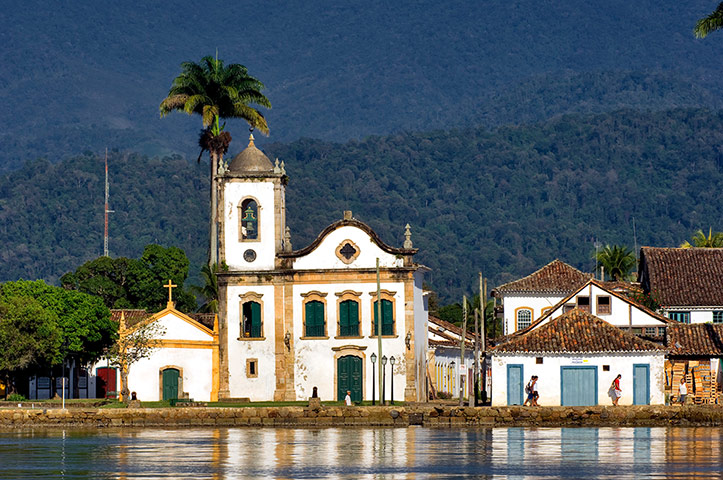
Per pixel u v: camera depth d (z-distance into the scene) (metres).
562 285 163.75
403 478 72.00
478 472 74.12
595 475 72.25
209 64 161.25
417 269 128.50
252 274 129.50
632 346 114.88
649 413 107.94
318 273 128.50
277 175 130.88
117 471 76.06
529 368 115.56
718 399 119.88
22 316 123.50
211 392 129.88
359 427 110.81
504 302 164.38
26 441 96.69
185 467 77.69
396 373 127.00
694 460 78.81
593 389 115.00
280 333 128.75
